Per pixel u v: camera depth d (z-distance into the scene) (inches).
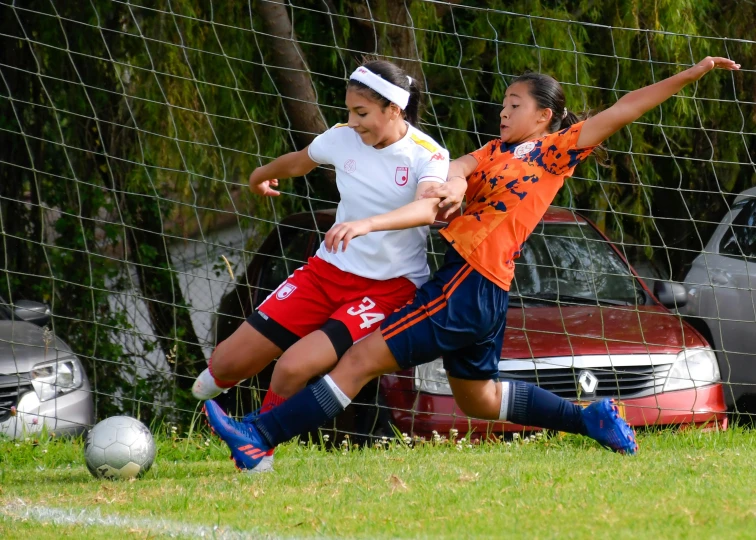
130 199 1376.7
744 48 1419.8
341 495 608.1
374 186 660.7
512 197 659.4
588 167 1408.7
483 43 1352.1
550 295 1059.3
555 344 941.8
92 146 1363.2
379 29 1286.9
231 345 695.1
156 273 1401.3
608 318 1007.0
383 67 644.7
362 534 500.4
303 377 664.4
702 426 938.7
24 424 962.7
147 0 1279.5
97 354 1346.0
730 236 1235.2
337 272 675.4
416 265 673.6
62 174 1363.2
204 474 747.4
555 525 503.8
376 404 911.0
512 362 920.9
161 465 808.3
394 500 587.2
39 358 1012.5
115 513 579.2
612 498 562.6
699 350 967.0
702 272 1236.5
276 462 779.4
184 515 566.3
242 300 1240.8
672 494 570.3
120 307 1384.1
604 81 1400.1
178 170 1211.2
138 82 1300.4
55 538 516.7
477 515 536.1
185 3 1267.2
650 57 1328.7
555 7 1407.5
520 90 684.1
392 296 671.1
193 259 1466.5
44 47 1314.0
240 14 1309.1
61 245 1378.0
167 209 1386.6
